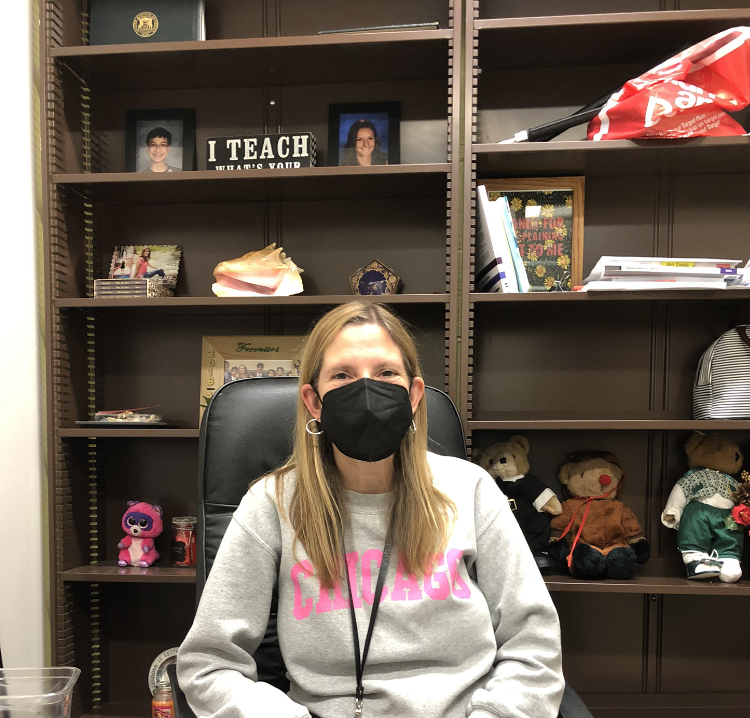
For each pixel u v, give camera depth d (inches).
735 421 59.5
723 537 62.5
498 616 37.7
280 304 63.6
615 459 68.3
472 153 61.2
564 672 70.8
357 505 38.4
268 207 73.3
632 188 70.4
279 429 44.8
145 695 71.9
